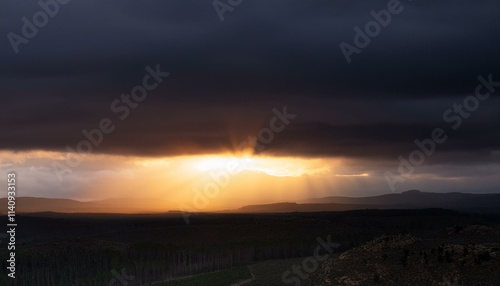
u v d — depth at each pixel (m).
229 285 122.19
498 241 97.69
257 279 124.56
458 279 86.94
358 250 111.75
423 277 90.75
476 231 106.75
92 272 134.50
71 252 141.88
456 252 93.81
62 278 126.94
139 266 138.00
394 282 92.62
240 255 159.00
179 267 146.25
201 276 135.25
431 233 111.38
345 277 99.69
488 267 87.75
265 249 163.50
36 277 124.00
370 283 94.56
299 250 164.38
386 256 101.69
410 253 99.44
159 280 137.00
